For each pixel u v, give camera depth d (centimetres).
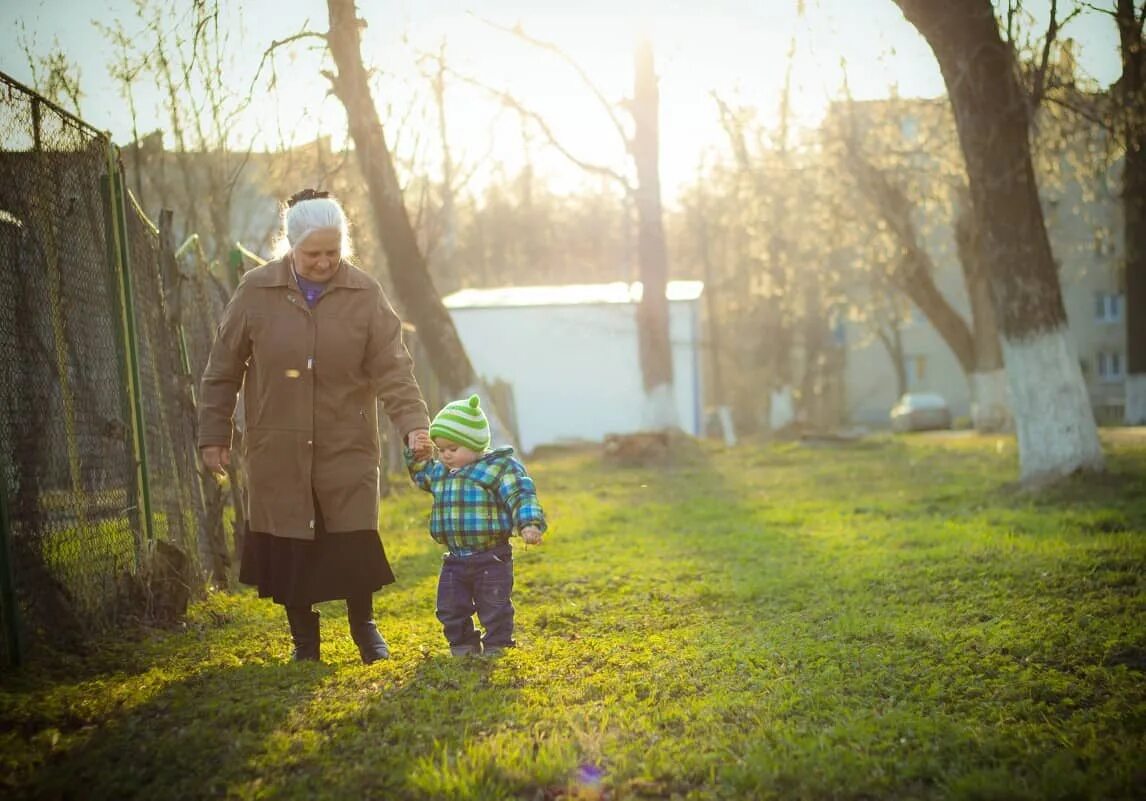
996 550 805
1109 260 2862
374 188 1508
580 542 974
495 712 400
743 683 459
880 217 2416
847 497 1379
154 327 678
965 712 414
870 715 404
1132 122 1276
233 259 847
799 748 362
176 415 702
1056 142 1594
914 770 345
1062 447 1227
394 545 962
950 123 2139
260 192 1557
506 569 521
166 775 347
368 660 501
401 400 482
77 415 556
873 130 2322
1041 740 377
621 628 595
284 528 475
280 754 361
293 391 470
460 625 515
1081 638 516
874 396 5391
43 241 529
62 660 494
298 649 499
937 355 5294
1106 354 4934
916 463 1912
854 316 3111
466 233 5103
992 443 2322
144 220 685
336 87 1278
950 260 3016
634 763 349
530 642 556
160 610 606
